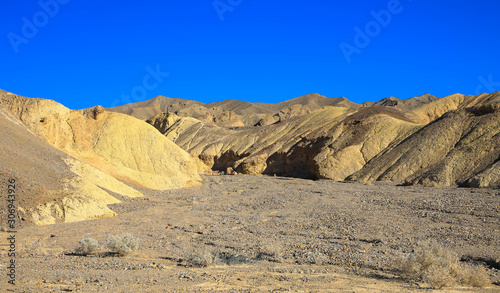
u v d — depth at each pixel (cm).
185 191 4200
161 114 13900
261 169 8894
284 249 1703
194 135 12019
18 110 3916
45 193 2473
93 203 2614
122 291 1015
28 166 2667
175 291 1030
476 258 1484
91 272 1252
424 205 2716
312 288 1093
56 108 4138
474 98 11975
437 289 1105
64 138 4062
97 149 4875
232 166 9244
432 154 5978
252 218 2533
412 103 16612
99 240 1848
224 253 1647
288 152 8681
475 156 5119
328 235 1969
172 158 5159
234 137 11169
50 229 2069
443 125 6400
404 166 5938
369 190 4303
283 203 3209
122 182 3816
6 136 2938
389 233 1962
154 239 1944
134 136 5134
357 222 2239
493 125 5750
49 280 1110
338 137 8175
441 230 1978
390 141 7444
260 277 1240
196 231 2158
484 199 2988
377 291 1065
